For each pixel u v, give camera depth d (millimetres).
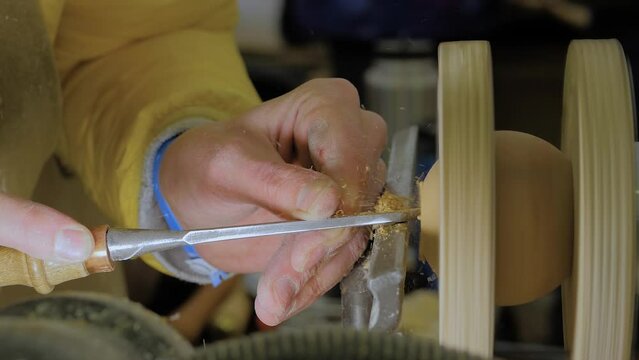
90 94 798
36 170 679
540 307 869
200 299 892
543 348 799
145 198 712
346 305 488
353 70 1229
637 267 465
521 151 484
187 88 747
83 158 795
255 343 288
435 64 1194
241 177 542
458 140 427
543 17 1259
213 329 875
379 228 487
